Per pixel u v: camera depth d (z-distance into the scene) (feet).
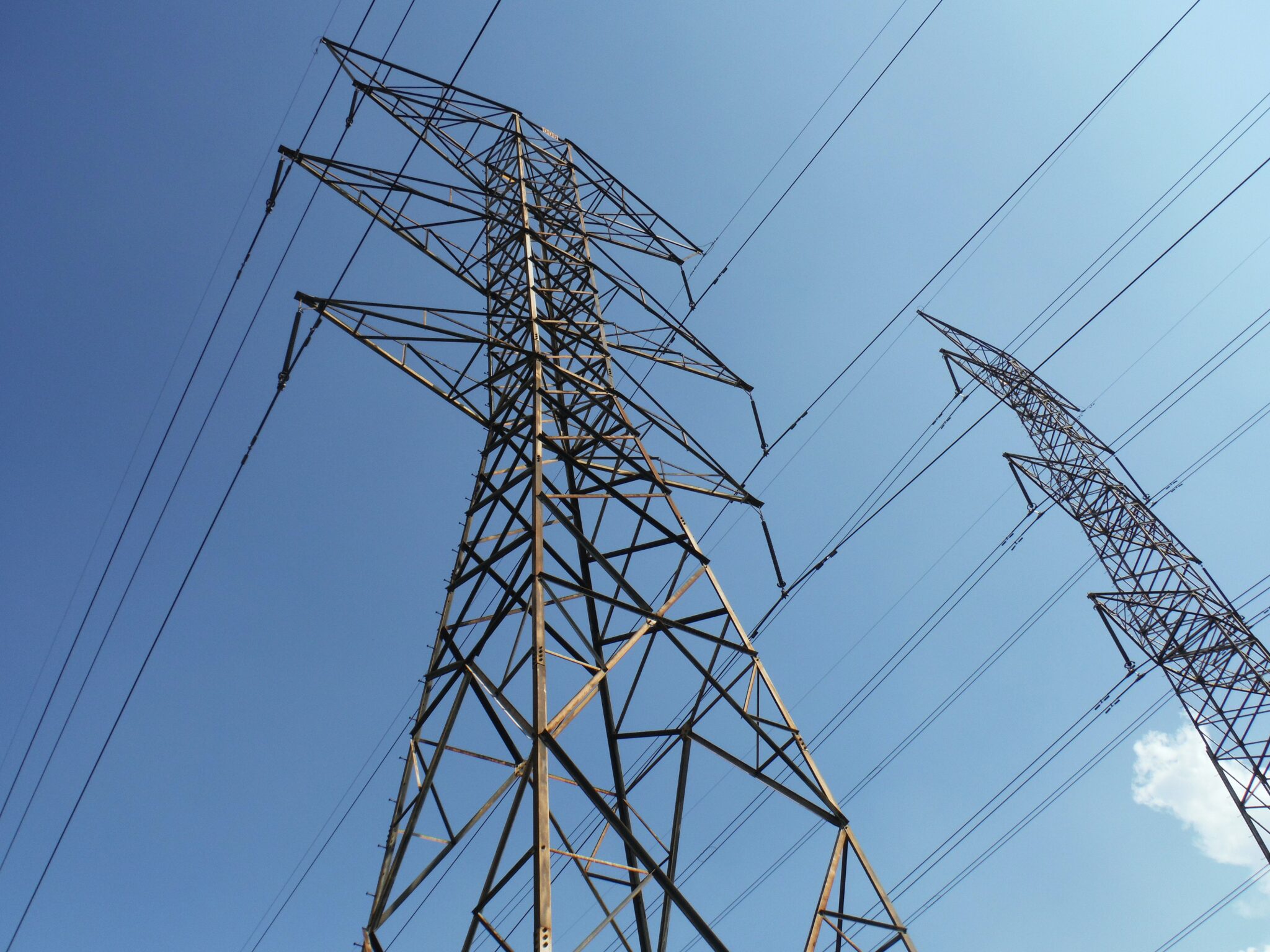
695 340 55.83
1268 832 56.34
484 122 61.46
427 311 45.65
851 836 30.60
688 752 36.78
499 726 32.81
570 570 37.19
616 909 30.89
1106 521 72.28
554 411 42.80
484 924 26.94
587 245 56.39
